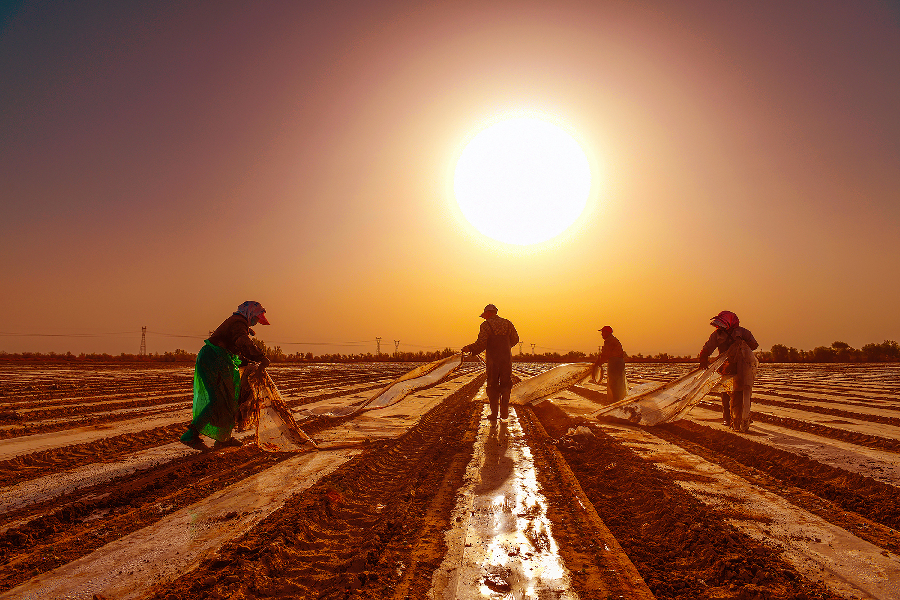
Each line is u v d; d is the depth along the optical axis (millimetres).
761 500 5449
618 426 10594
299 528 4551
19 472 6625
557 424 10930
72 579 3631
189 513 4977
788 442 8359
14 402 14289
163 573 3709
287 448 7727
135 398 15641
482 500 5516
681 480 6219
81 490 5777
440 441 8922
